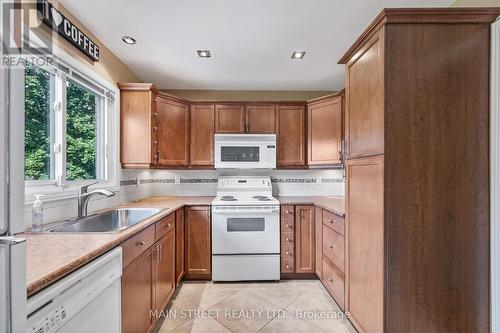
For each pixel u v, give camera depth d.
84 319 0.98
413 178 1.35
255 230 2.72
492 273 1.35
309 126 3.08
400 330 1.35
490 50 1.35
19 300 0.49
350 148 1.79
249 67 2.67
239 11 1.75
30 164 1.55
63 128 1.76
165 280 2.05
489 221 1.36
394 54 1.34
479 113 1.36
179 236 2.54
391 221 1.35
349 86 1.80
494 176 1.34
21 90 0.51
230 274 2.70
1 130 0.47
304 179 3.40
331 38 2.11
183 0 1.63
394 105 1.35
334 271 2.17
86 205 1.76
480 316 1.36
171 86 3.24
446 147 1.35
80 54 1.87
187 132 3.03
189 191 3.34
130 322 1.38
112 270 1.16
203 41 2.15
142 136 2.47
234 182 3.25
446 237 1.36
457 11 1.30
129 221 2.14
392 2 1.67
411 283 1.35
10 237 0.48
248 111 3.09
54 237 1.23
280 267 2.74
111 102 2.37
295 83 3.16
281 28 1.96
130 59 2.46
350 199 1.80
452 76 1.35
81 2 1.64
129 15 1.78
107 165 2.32
